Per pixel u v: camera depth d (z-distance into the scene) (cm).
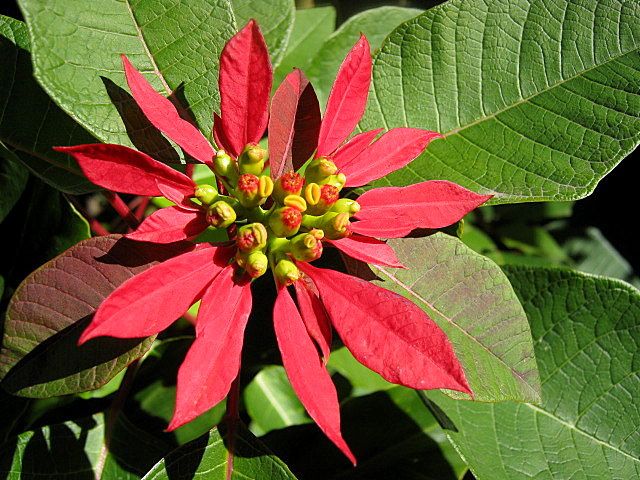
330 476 43
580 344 41
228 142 30
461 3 37
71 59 31
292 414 52
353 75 30
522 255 63
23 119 35
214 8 33
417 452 43
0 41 35
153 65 33
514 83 37
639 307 40
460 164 37
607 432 40
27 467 35
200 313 25
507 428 40
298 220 28
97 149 26
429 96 38
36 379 30
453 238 34
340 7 57
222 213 28
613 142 36
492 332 34
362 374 54
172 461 33
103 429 38
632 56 37
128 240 30
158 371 44
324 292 27
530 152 37
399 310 26
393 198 30
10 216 40
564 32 37
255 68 28
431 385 25
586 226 71
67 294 30
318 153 30
